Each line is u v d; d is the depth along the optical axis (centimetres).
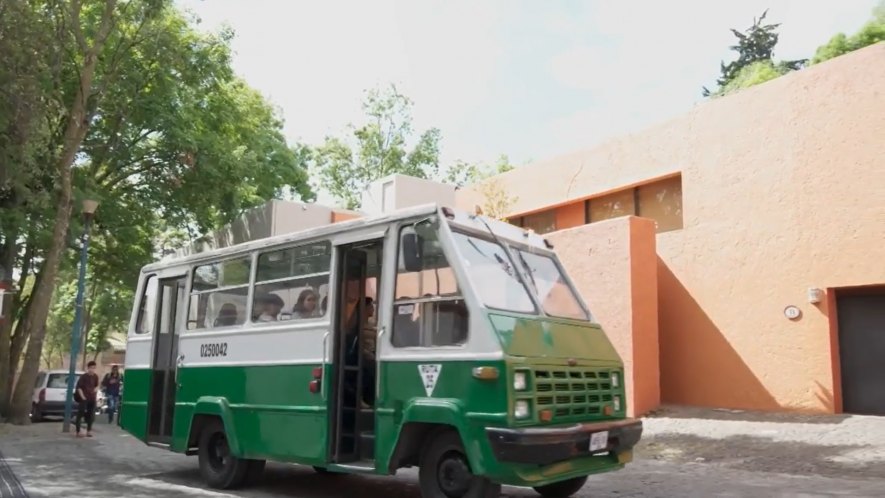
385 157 3850
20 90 1556
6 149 1602
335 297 789
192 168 2127
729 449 1148
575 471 663
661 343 1633
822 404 1349
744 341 1479
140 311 1108
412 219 735
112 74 1917
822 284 1369
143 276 1117
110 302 4091
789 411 1392
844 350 1396
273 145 2827
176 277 1048
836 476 948
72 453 1283
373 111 3888
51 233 1925
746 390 1465
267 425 833
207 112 2266
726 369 1502
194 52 2142
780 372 1416
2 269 2020
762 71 3275
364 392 791
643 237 1550
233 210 2252
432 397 670
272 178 2755
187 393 957
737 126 1538
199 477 997
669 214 1703
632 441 726
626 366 1493
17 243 2083
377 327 748
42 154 1802
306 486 917
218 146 2159
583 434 649
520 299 720
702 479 939
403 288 729
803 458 1050
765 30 3966
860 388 1372
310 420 783
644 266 1539
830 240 1363
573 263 1634
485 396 628
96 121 2117
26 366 1920
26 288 3130
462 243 709
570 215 1950
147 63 2056
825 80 1396
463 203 2252
